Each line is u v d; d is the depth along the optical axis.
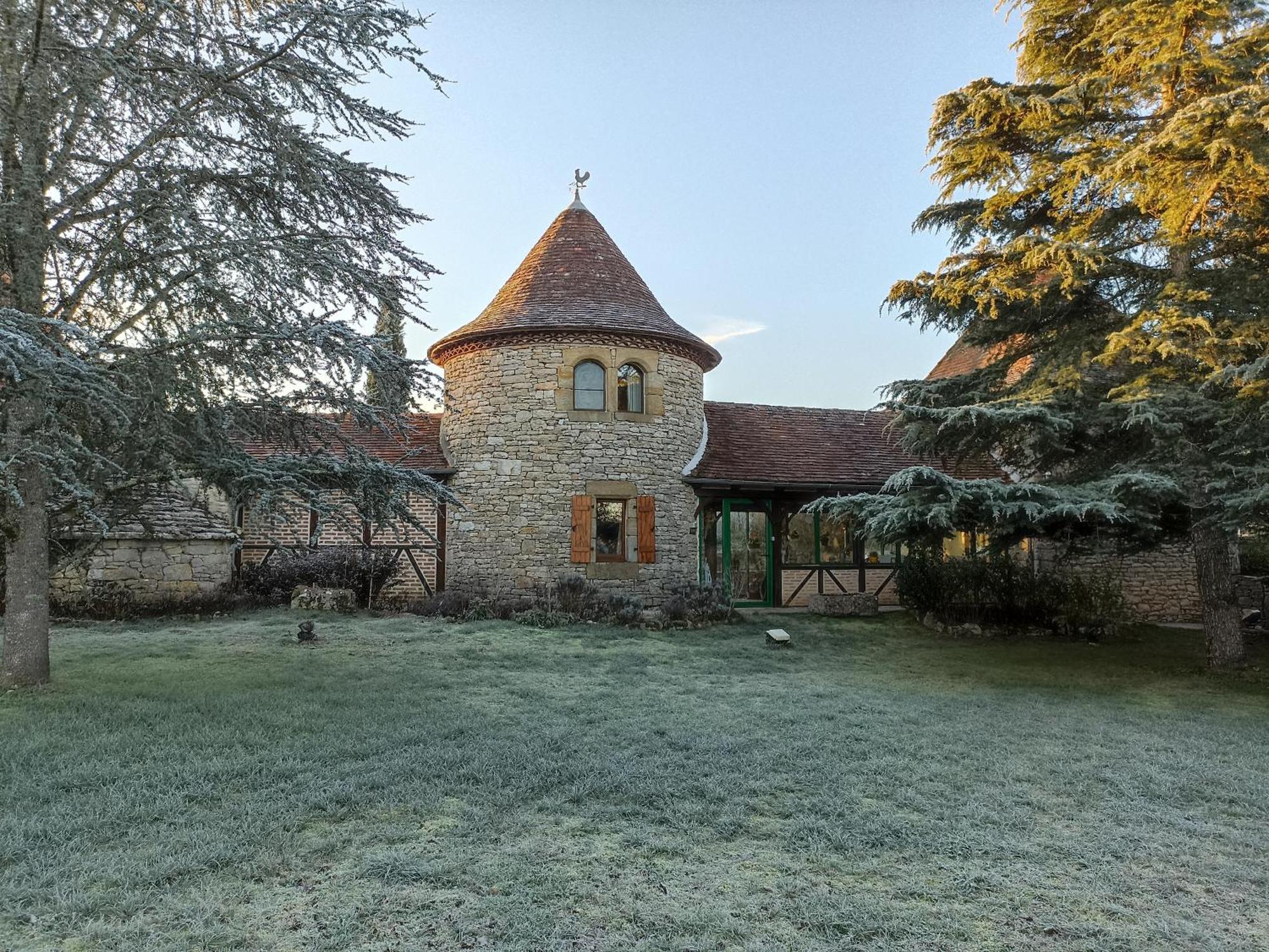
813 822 4.48
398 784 4.93
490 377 15.04
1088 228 10.45
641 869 3.84
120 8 6.84
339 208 8.23
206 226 6.96
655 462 15.12
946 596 13.64
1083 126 10.54
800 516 16.70
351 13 7.09
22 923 3.16
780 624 13.64
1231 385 9.41
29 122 6.72
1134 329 9.59
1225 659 10.36
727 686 8.72
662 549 14.99
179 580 13.57
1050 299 11.05
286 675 8.37
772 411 18.62
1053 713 7.76
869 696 8.36
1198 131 8.70
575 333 14.77
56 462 6.18
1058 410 10.30
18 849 3.77
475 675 8.76
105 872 3.57
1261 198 9.38
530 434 14.70
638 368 15.37
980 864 3.99
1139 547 11.26
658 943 3.11
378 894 3.48
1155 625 14.65
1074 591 13.12
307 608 13.70
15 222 6.57
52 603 12.43
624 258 16.58
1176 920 3.44
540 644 11.04
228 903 3.37
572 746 5.92
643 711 7.27
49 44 6.58
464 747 5.80
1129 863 4.09
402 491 8.65
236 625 11.95
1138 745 6.54
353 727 6.25
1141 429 10.05
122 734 5.82
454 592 13.87
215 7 8.27
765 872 3.84
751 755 5.79
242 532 15.25
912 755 6.02
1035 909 3.53
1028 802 4.99
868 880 3.79
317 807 4.51
